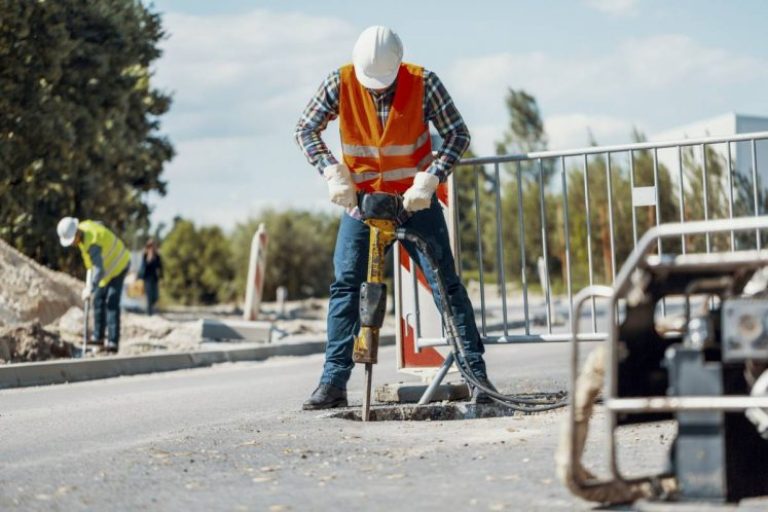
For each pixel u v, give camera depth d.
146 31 37.16
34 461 7.71
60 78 33.03
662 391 5.30
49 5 31.73
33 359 17.42
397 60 9.13
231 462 7.17
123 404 11.84
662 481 5.19
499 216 10.33
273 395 12.32
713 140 9.77
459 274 10.41
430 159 9.55
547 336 10.11
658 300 5.17
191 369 18.22
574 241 58.59
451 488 6.03
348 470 6.72
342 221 9.87
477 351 9.76
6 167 31.34
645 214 48.78
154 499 6.09
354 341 9.52
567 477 5.06
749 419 5.18
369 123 9.29
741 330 4.63
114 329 19.09
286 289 72.44
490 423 8.84
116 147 34.94
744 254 4.80
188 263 72.25
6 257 24.27
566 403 8.80
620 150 10.00
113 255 18.95
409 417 9.54
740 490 5.04
